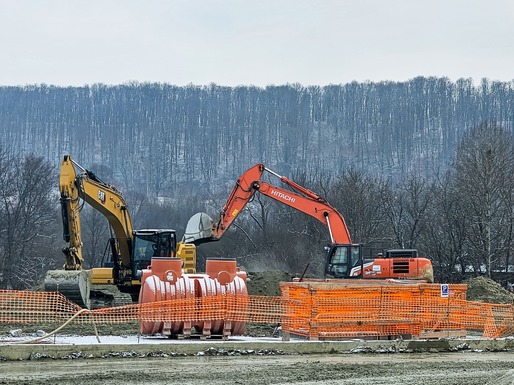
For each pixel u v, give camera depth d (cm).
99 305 5341
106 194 5178
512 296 6200
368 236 10194
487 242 9388
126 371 2548
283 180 5944
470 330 4031
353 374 2595
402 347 3369
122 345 2939
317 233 10450
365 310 3425
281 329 3647
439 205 10569
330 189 11925
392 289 3481
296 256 10212
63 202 4812
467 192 9956
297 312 3409
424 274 5509
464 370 2758
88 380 2352
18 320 3719
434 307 3556
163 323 3253
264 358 2969
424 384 2438
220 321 3316
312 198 5875
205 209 14375
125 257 5425
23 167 14212
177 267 3334
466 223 9862
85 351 2892
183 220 14050
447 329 3584
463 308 3634
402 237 10475
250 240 10519
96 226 11906
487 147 10781
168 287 3288
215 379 2422
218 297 3312
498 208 10094
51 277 4594
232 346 3088
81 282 4612
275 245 10356
